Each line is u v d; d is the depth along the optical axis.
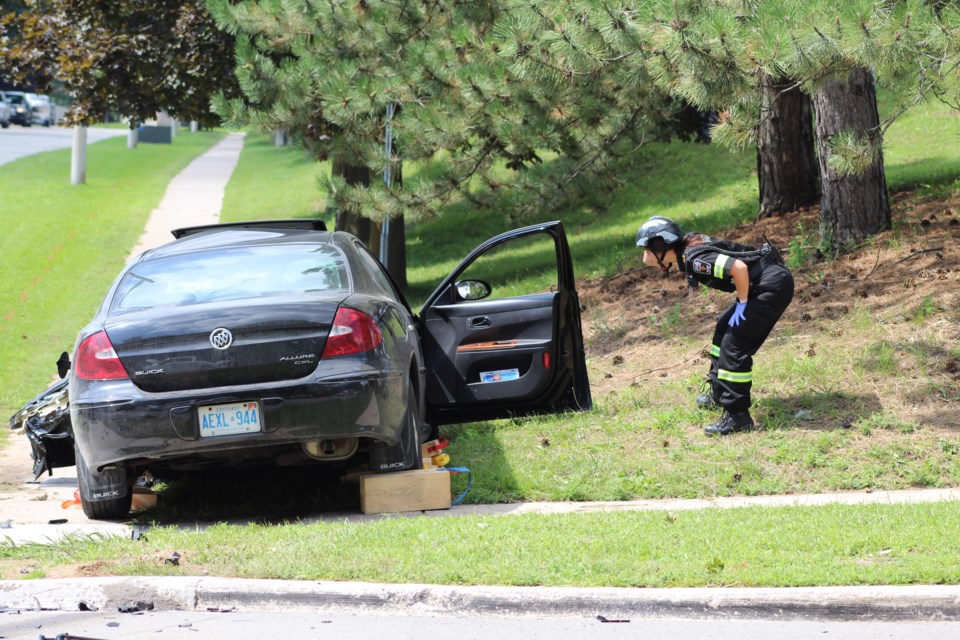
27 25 42.94
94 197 75.00
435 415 17.16
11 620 10.17
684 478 15.30
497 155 28.83
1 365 31.41
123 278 14.48
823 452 15.99
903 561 10.23
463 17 27.89
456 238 50.91
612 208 47.12
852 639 9.13
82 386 13.14
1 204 68.94
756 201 38.44
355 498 15.18
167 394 12.86
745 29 17.50
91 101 41.94
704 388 19.16
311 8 28.06
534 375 16.97
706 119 37.28
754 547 10.97
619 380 20.94
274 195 76.44
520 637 9.38
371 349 13.34
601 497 14.84
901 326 19.91
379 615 10.13
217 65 40.34
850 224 25.48
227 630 9.73
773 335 21.17
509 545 11.34
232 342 12.96
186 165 108.12
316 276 14.24
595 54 20.30
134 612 10.38
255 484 16.23
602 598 9.89
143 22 41.72
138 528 13.54
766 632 9.37
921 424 16.50
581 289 30.45
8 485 17.97
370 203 28.45
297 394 12.87
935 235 24.55
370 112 27.75
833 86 25.20
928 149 43.69
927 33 16.59
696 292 25.92
